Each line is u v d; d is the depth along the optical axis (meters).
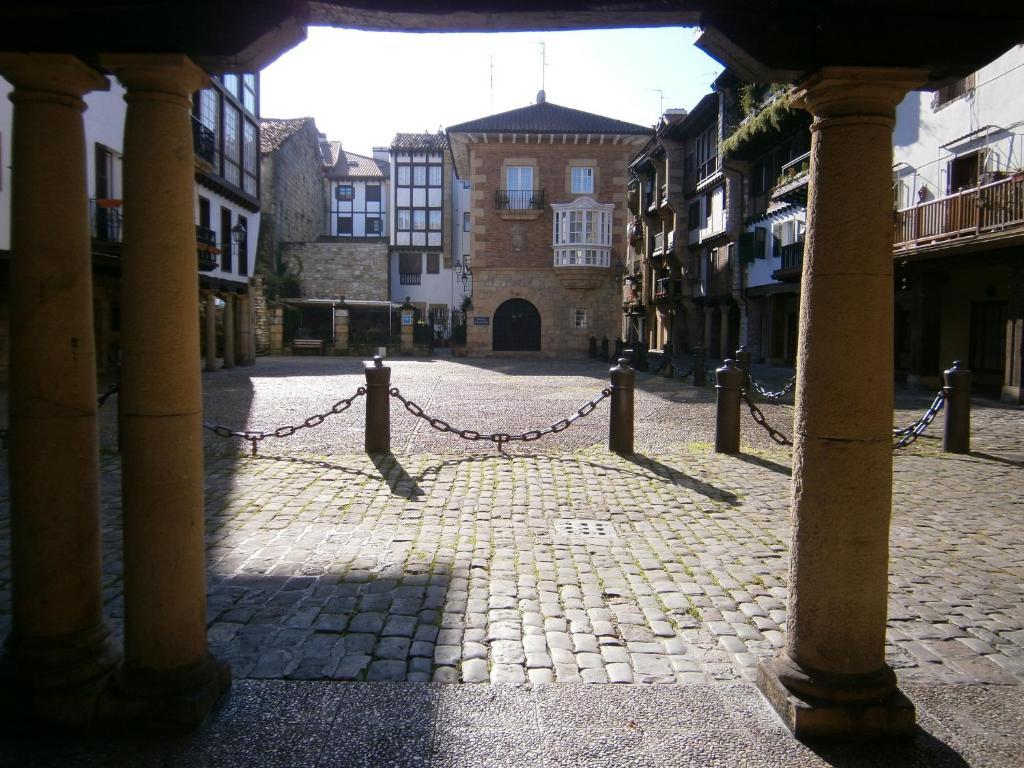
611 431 8.80
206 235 21.39
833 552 2.87
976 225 13.72
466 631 3.76
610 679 3.27
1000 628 3.93
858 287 2.79
